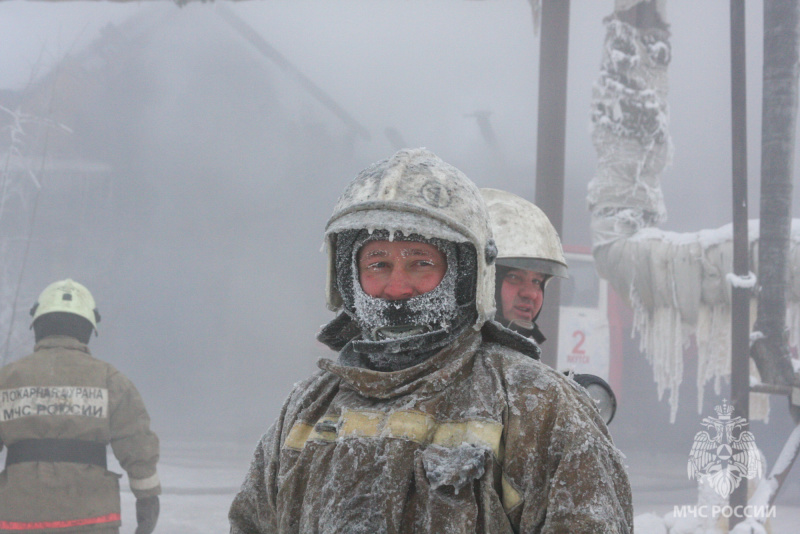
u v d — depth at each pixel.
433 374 1.21
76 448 3.13
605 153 5.29
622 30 5.25
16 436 3.09
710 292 4.92
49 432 3.11
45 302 3.36
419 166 1.30
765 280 4.68
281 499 1.26
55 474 3.07
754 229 4.92
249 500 1.43
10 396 3.11
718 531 4.23
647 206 5.23
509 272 2.12
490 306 1.30
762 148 4.74
